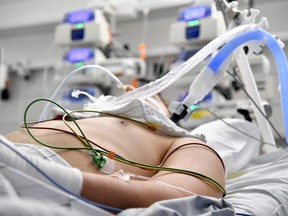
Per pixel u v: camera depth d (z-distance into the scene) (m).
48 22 4.73
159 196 0.78
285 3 3.84
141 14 4.41
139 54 4.44
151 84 1.20
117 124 1.12
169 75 1.19
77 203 0.64
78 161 0.87
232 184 1.34
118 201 0.72
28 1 5.00
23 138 0.93
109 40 3.59
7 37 5.17
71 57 3.43
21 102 4.88
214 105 2.79
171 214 0.69
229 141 1.77
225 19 1.49
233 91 2.97
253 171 1.53
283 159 1.62
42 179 0.64
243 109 1.96
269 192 1.15
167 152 1.12
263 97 2.80
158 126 1.19
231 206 0.82
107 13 3.79
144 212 0.68
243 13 1.43
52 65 4.79
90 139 0.98
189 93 1.32
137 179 0.89
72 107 3.14
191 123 2.75
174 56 4.25
